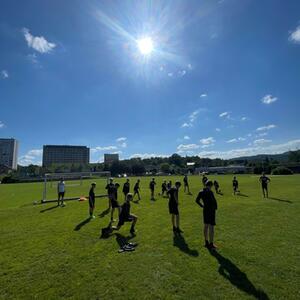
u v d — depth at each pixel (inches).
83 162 6889.8
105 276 235.9
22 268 260.7
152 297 196.5
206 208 309.0
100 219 507.8
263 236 345.7
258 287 205.3
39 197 1080.8
